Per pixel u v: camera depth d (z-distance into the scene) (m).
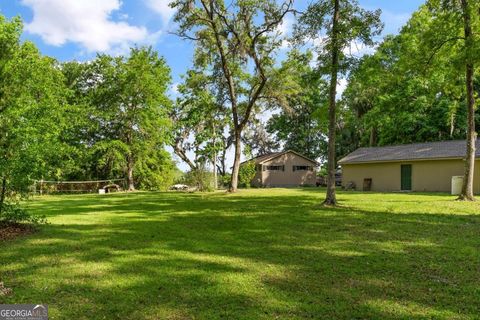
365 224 8.78
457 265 5.21
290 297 3.99
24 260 5.55
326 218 9.79
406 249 6.22
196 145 31.61
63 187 31.16
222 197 18.36
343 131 40.97
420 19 16.27
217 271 4.97
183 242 6.94
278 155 38.97
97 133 32.28
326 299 3.93
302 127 45.75
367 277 4.70
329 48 12.36
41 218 9.81
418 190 22.75
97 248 6.40
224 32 20.91
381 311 3.61
